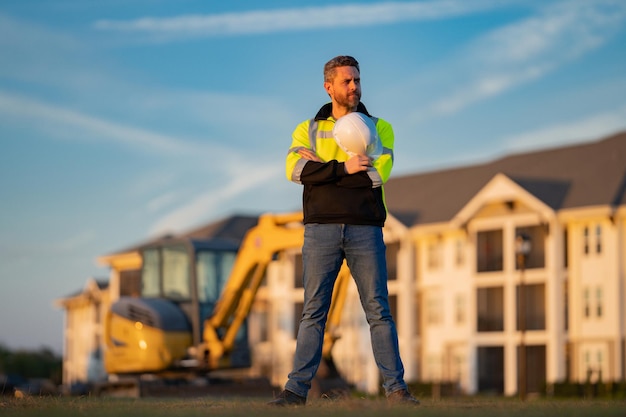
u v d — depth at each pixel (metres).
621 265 59.69
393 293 70.44
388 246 73.56
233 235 83.00
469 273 65.50
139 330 34.16
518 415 7.55
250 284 33.25
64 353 103.69
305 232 9.73
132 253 79.69
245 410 8.34
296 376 9.69
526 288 64.75
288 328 76.75
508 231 63.62
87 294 95.31
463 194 70.38
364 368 71.81
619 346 59.12
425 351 68.25
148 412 8.21
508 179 62.94
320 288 9.66
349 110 9.94
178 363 34.12
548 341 61.31
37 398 11.40
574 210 60.59
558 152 69.31
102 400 12.16
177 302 35.03
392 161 9.75
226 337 33.50
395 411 7.88
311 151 9.80
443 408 8.45
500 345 64.00
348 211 9.55
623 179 61.78
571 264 61.31
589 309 60.47
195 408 8.94
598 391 52.62
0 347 110.12
